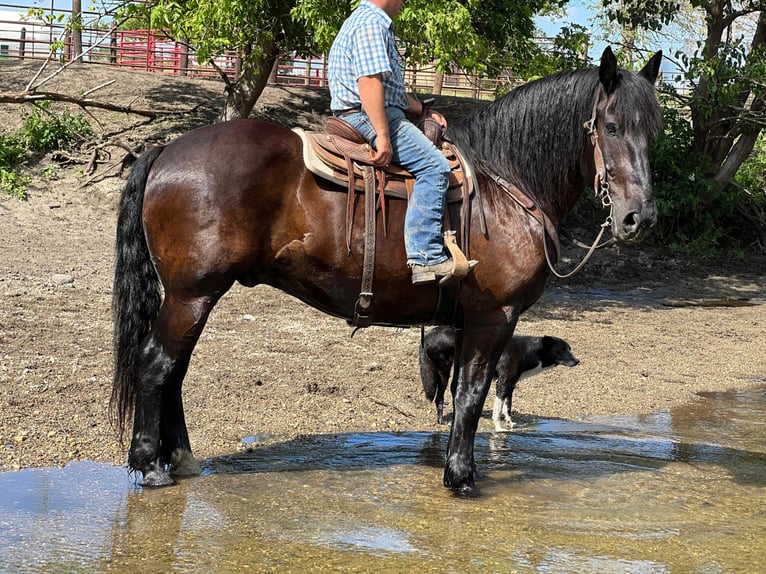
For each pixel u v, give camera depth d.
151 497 5.04
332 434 6.74
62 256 12.72
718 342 11.89
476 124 5.58
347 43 5.05
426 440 6.76
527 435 7.16
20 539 4.33
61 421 6.29
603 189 5.28
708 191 19.02
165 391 5.19
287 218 5.00
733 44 17.81
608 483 5.82
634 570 4.34
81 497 4.98
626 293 15.55
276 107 19.50
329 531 4.66
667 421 7.92
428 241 4.97
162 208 5.00
